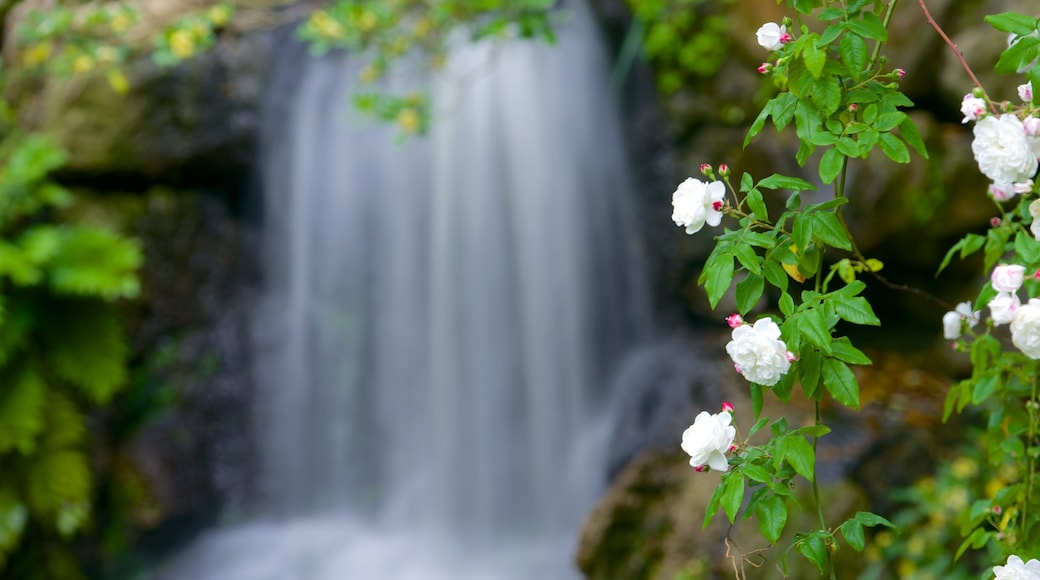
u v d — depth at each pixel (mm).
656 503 3926
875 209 4273
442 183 5418
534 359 5398
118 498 4809
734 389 4574
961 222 4258
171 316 5012
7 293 4516
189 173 5090
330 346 5445
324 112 5426
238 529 5113
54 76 4895
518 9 4094
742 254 1436
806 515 3469
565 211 5406
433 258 5426
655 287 5270
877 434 3912
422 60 5355
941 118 4301
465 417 5398
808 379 1443
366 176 5469
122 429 4879
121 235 4867
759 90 4773
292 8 5223
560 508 5148
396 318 5465
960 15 4051
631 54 5195
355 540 5195
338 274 5480
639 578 3762
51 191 4660
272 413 5281
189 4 5082
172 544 5012
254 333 5258
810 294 1447
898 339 4727
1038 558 1844
